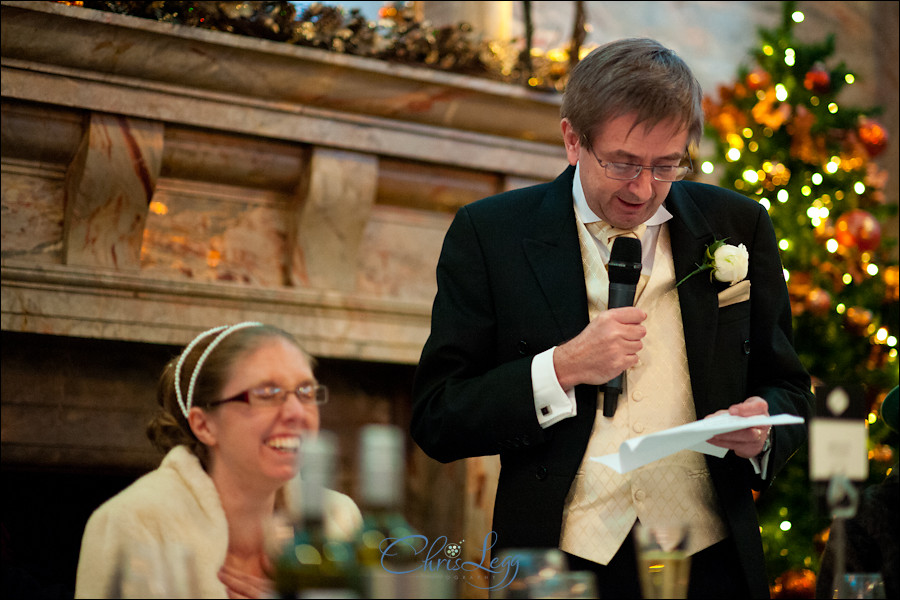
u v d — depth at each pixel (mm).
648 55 2213
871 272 6406
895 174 7934
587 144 2240
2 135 4844
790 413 2271
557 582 1613
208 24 4984
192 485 2008
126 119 4957
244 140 5285
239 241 5426
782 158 6410
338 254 5551
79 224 4969
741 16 7594
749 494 2281
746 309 2393
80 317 4895
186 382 2139
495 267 2393
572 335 2309
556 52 6000
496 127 5750
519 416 2186
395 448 2309
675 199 2461
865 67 7980
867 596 1836
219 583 1900
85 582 1890
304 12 5297
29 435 5164
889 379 6113
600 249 2430
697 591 2209
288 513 2119
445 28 5641
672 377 2344
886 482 2436
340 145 5383
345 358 5504
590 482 2260
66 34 4707
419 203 5848
